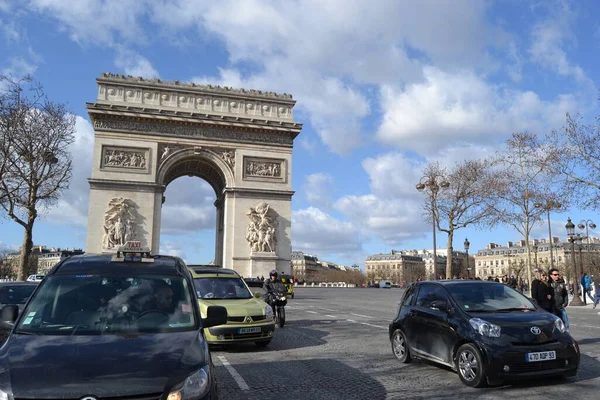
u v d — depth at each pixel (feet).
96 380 18.47
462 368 37.99
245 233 202.18
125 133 194.90
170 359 20.36
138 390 18.33
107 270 27.66
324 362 47.19
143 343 21.71
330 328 75.31
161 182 196.54
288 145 213.46
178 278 27.99
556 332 37.70
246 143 208.85
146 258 29.68
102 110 191.21
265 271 198.70
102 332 23.41
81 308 24.94
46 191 170.19
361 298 180.65
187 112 200.34
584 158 143.13
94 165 189.67
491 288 43.57
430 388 36.86
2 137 144.25
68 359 19.83
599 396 33.83
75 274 27.20
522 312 40.04
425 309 44.01
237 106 210.18
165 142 199.11
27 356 20.20
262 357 50.08
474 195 212.43
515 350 35.58
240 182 205.16
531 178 194.70
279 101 214.69
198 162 211.61
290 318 92.02
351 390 36.32
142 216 190.49
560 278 53.36
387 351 53.42
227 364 46.34
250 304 56.44
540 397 33.86
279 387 37.19
